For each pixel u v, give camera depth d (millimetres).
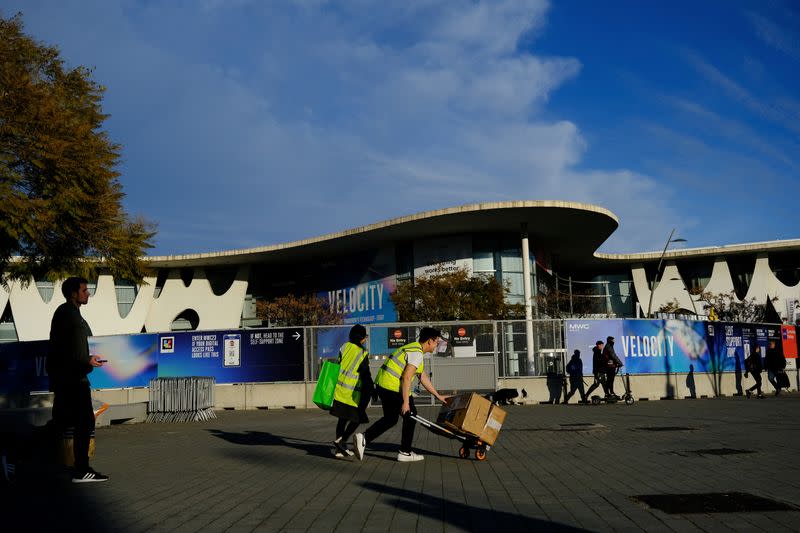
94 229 16844
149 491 7246
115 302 73812
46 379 22250
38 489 7488
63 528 5449
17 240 15898
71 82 17719
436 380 22797
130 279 18656
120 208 17391
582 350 24203
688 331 26344
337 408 9461
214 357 23625
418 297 50656
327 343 23594
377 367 22969
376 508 6148
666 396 25312
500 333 23266
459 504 6297
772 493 6480
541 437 12430
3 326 71750
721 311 67938
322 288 71500
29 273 18109
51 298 71812
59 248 17156
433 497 6668
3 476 8031
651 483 7219
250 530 5336
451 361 22875
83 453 7926
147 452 11219
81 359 7953
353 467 8914
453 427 9336
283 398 23391
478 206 49688
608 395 22516
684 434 12266
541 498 6531
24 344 22453
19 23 16734
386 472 8414
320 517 5789
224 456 10391
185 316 81062
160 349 23469
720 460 8812
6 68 15750
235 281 77188
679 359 25891
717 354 27203
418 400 22625
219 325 77250
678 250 74750
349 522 5582
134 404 18875
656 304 77188
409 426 9352
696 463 8594
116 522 5668
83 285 8211
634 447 10508
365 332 9891
